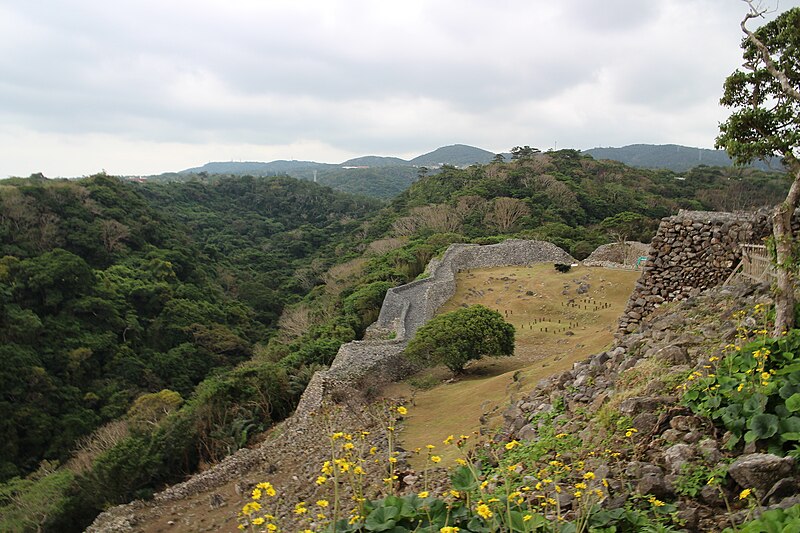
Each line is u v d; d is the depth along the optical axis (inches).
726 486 198.5
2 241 1695.4
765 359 251.9
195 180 4252.0
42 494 705.6
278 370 931.3
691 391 251.9
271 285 2508.6
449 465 363.6
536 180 2989.7
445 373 882.1
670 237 504.7
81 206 2053.4
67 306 1462.8
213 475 642.8
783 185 3270.2
